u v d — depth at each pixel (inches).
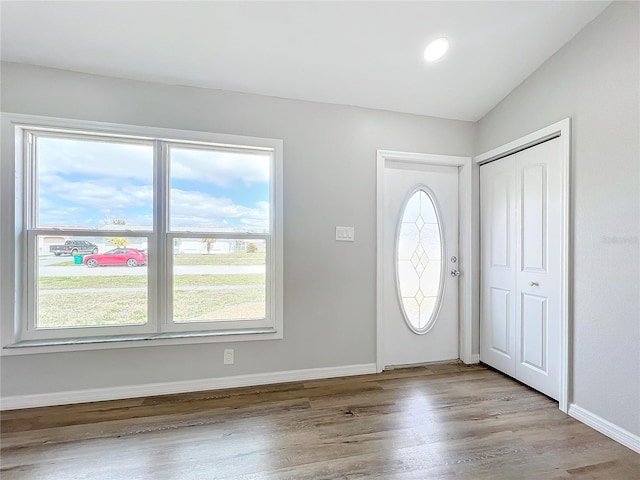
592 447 65.7
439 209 112.7
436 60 84.2
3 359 78.5
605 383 70.4
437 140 109.7
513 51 82.1
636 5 64.6
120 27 71.2
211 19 70.2
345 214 100.7
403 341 109.3
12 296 79.0
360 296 102.3
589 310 74.0
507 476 57.4
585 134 75.0
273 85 91.2
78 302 86.0
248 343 93.7
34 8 65.8
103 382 84.3
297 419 75.9
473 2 67.7
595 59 72.7
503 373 103.0
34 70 79.4
